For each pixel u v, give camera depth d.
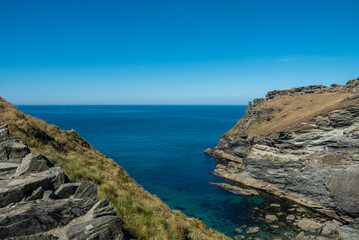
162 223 14.00
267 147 58.94
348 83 80.44
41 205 8.53
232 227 36.66
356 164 40.62
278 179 52.00
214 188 54.00
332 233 33.53
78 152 23.48
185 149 97.50
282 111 81.44
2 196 8.42
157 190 52.44
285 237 33.03
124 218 11.69
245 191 51.75
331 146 47.06
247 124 89.00
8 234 7.05
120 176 22.16
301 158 50.41
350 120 46.78
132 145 102.25
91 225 8.02
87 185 10.91
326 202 42.16
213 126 187.50
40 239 7.15
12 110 21.33
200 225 22.02
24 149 13.46
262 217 39.88
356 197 37.81
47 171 11.45
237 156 76.56
